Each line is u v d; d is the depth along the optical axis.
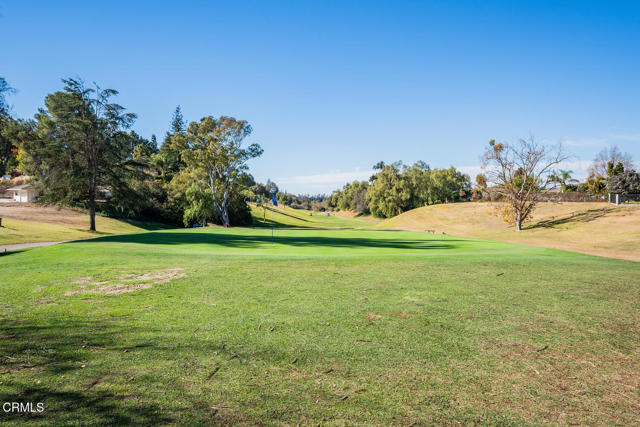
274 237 27.64
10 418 3.10
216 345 4.86
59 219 49.53
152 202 65.31
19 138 45.28
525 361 4.66
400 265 11.88
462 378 4.14
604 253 23.98
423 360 4.57
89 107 42.88
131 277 9.34
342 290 8.12
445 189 99.06
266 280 9.09
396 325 5.84
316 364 4.37
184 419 3.18
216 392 3.66
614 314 6.71
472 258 14.27
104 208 47.44
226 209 66.69
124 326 5.54
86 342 4.86
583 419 3.42
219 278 9.27
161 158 92.00
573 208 47.62
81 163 43.34
